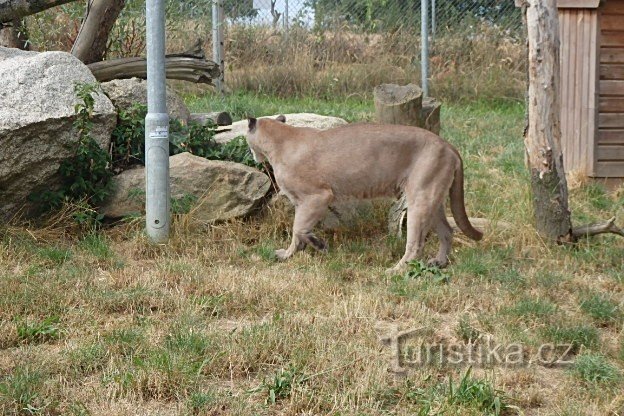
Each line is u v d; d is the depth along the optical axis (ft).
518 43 49.16
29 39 34.91
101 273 20.79
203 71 30.66
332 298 19.61
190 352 16.06
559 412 14.53
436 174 22.08
